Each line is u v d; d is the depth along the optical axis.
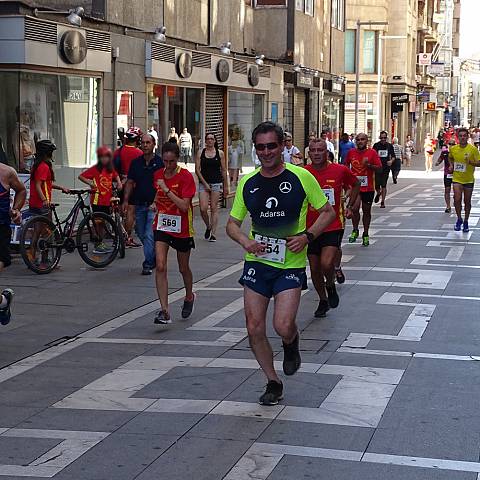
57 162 20.12
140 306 13.28
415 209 29.91
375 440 7.56
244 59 32.78
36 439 7.60
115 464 7.02
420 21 90.06
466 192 22.84
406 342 11.05
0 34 17.84
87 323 12.14
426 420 8.10
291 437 7.62
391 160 30.34
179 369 9.79
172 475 6.80
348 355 10.40
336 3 47.72
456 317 12.56
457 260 18.02
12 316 12.51
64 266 16.73
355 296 14.09
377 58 74.06
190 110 27.47
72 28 19.58
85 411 8.35
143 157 15.72
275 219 8.09
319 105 44.31
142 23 23.86
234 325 12.00
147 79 23.94
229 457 7.17
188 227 12.11
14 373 9.68
